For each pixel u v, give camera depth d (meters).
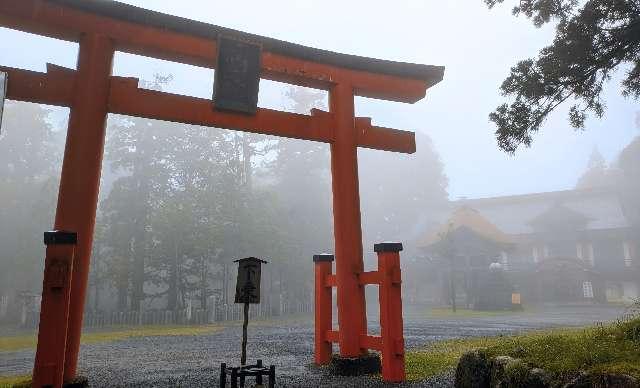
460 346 10.12
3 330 22.22
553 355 3.88
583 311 30.55
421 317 26.38
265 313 28.92
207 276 29.19
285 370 7.26
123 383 6.47
